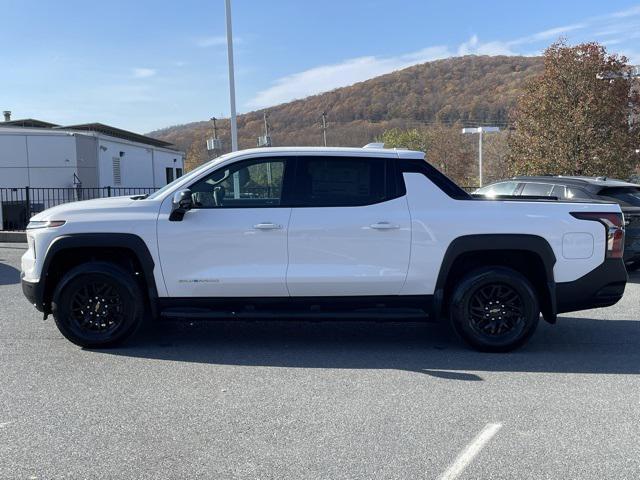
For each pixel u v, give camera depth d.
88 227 5.40
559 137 16.00
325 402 4.28
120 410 4.11
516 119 17.52
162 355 5.43
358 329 6.52
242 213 5.44
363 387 4.60
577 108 15.72
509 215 5.44
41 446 3.54
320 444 3.59
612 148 15.77
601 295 5.50
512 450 3.52
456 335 5.66
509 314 5.53
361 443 3.60
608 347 5.79
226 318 5.50
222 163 5.58
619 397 4.41
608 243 5.46
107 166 23.50
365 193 5.51
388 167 5.57
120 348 5.64
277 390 4.53
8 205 15.83
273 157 5.58
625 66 16.02
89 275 5.42
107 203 5.63
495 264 5.67
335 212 5.43
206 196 5.54
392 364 5.21
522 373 4.97
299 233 5.39
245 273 5.42
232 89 15.69
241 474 3.22
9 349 5.55
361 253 5.42
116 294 5.51
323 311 5.55
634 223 9.14
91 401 4.27
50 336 6.00
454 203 5.50
